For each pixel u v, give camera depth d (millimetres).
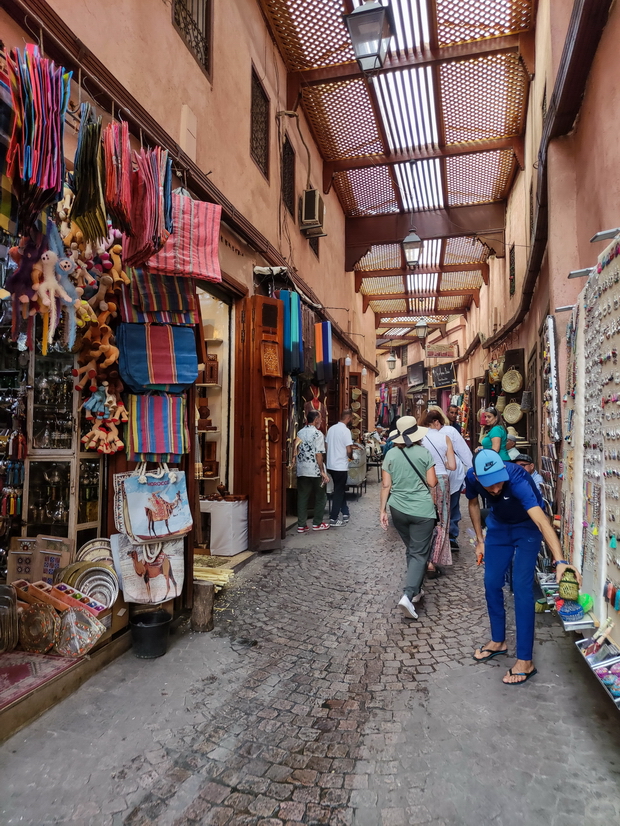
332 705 2930
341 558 6188
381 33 6191
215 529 6039
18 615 3248
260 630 4012
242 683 3178
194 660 3475
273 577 5395
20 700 2646
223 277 5938
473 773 2324
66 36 3146
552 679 3189
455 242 15305
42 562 3574
